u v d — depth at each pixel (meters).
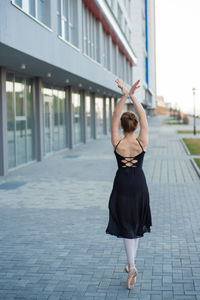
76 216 6.84
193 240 5.41
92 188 9.49
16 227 6.22
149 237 5.57
